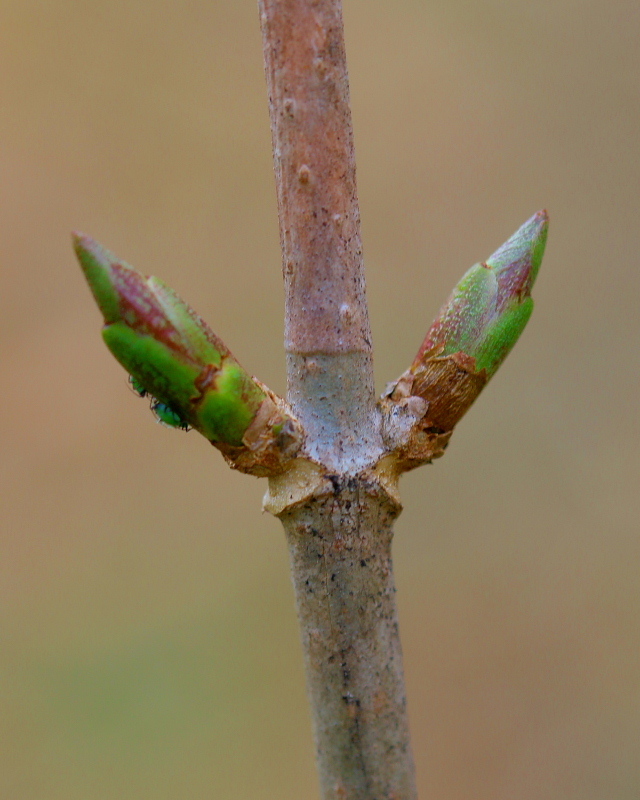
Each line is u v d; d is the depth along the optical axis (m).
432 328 0.15
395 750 0.15
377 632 0.15
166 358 0.15
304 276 0.15
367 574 0.15
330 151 0.15
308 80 0.15
